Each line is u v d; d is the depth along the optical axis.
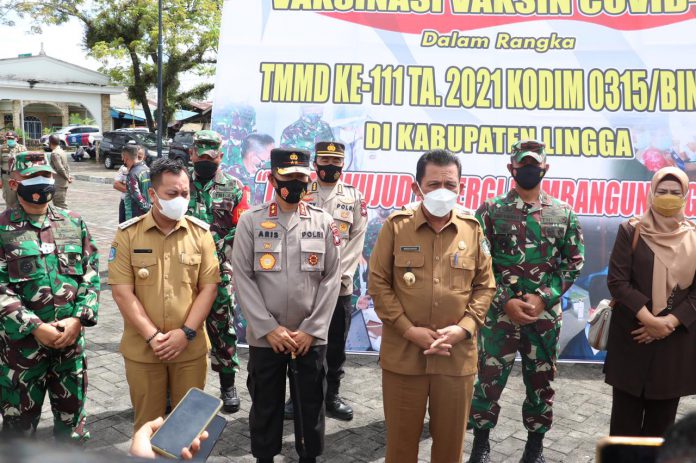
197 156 3.98
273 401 3.14
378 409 4.24
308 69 5.60
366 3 5.68
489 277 3.00
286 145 5.55
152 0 22.19
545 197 3.49
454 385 2.84
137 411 3.08
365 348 5.33
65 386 3.21
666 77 5.41
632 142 5.36
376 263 2.98
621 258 3.16
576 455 3.61
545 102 5.46
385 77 5.58
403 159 5.52
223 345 4.12
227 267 4.07
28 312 2.98
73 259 3.19
